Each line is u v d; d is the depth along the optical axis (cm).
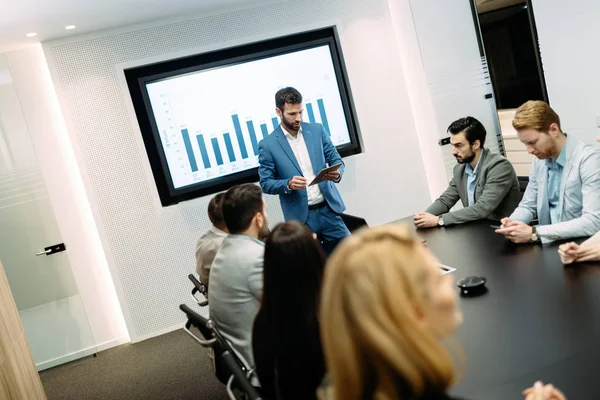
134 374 446
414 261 90
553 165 284
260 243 238
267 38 524
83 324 509
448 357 89
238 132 522
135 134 499
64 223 505
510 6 474
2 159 484
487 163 342
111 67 491
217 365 245
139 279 509
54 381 470
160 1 431
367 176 559
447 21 523
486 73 526
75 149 488
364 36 550
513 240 275
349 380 89
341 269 91
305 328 156
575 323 184
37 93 490
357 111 551
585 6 399
